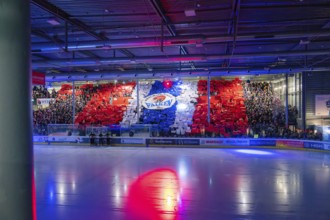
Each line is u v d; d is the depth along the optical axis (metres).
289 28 10.86
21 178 1.80
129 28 10.56
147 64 19.50
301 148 19.00
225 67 19.53
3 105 1.71
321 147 17.80
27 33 1.84
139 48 14.31
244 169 12.05
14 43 1.75
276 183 9.47
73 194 8.20
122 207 7.03
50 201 7.54
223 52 15.30
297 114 21.91
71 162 14.20
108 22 9.98
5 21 1.71
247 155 16.67
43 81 16.55
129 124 24.11
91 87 28.33
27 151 1.84
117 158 15.55
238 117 24.62
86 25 10.34
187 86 27.00
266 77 25.58
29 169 1.87
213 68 19.81
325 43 12.98
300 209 6.83
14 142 1.76
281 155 16.59
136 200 7.60
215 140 20.95
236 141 20.77
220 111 25.20
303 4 8.33
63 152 18.36
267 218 6.25
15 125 1.76
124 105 27.14
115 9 8.62
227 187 8.95
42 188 8.91
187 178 10.29
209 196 7.94
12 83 1.74
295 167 12.51
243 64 19.64
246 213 6.57
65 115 27.59
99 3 8.13
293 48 14.30
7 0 1.72
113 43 10.65
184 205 7.16
